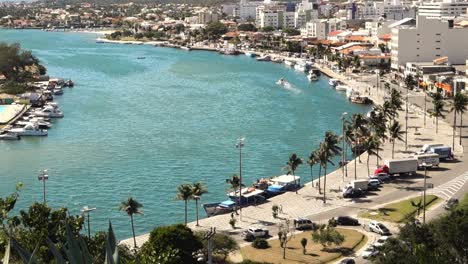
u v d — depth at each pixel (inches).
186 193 5349.4
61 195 6343.5
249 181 6791.3
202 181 6781.5
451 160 7135.8
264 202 5925.2
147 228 5482.3
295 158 6530.5
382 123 7691.9
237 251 4589.1
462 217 3560.5
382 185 6264.8
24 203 6112.2
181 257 4025.6
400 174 6540.4
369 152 6820.9
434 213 5241.1
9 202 2992.1
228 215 5585.6
